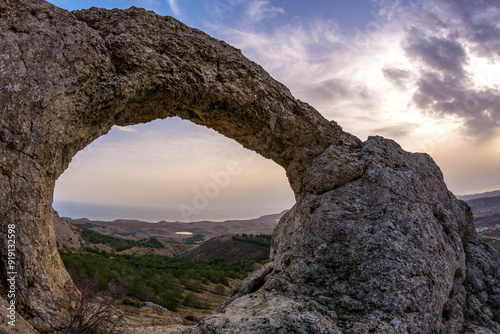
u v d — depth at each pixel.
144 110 8.90
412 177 9.60
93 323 6.47
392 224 8.16
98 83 7.21
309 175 10.19
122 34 7.71
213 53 8.95
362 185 9.30
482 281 9.62
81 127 7.38
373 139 11.04
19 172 6.04
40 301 5.96
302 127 10.32
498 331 8.38
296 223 9.62
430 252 8.18
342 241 8.23
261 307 6.91
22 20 6.49
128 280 24.72
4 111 5.94
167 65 8.11
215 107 9.20
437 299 7.71
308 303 6.98
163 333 8.58
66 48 6.71
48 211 6.77
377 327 6.52
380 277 7.39
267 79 9.84
